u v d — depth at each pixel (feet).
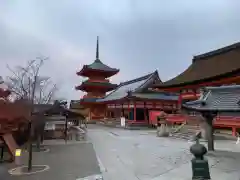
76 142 72.38
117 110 161.17
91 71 201.77
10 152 44.75
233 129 73.67
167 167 39.55
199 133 71.67
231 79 75.61
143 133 99.50
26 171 38.78
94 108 195.42
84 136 86.12
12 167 41.50
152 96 136.56
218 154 46.32
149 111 132.46
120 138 81.87
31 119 46.29
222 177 32.24
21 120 44.24
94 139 79.82
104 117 187.11
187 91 104.99
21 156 50.83
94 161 46.06
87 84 195.62
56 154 53.36
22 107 44.75
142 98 127.13
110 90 211.41
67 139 78.33
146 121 131.44
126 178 34.22
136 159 46.80
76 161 46.16
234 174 33.60
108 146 64.75
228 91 43.14
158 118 93.15
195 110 43.93
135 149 58.54
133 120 130.00
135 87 151.02
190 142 67.26
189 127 85.71
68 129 97.76
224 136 73.87
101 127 136.77
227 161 41.09
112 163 44.06
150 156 49.16
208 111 43.93
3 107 42.39
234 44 100.68
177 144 64.44
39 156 51.24
